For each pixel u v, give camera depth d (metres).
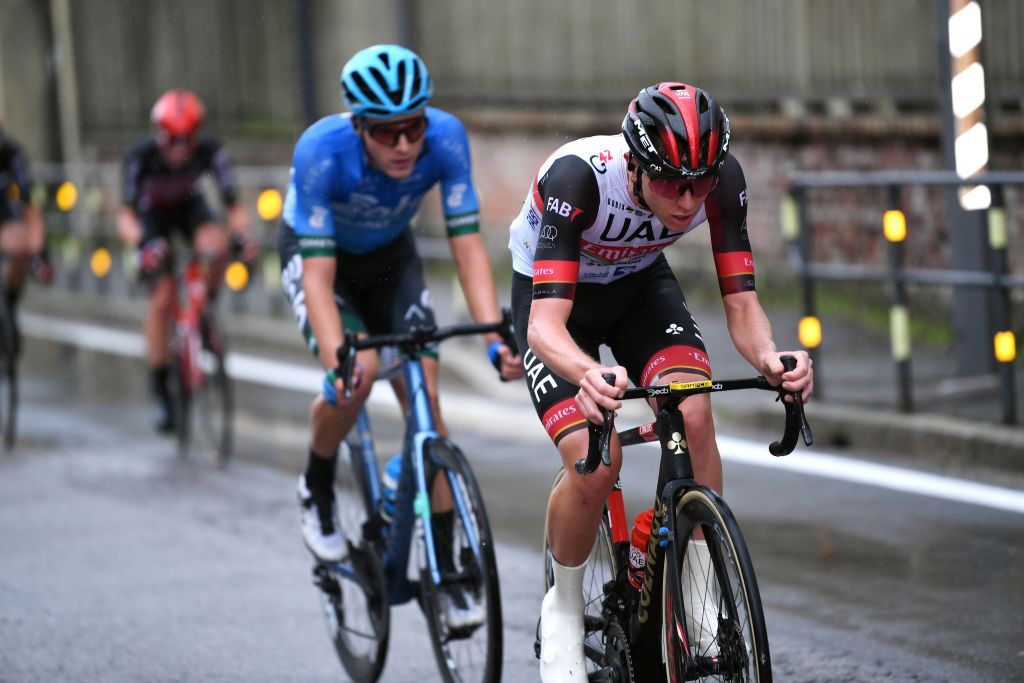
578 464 10.45
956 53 25.97
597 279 12.05
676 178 10.27
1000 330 23.02
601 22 43.53
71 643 16.66
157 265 28.11
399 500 14.09
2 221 29.66
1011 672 13.77
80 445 30.19
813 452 24.66
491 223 48.28
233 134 58.16
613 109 43.44
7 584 19.44
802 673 14.16
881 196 34.69
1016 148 31.22
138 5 61.41
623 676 11.20
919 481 21.95
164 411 29.89
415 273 15.85
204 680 15.22
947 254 32.78
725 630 10.25
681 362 11.50
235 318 43.59
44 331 47.88
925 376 27.52
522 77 46.62
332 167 14.37
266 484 25.55
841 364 29.48
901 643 14.85
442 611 13.79
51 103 65.19
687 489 10.48
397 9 42.66
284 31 54.94
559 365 10.60
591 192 11.09
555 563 11.73
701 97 10.38
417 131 14.13
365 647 14.94
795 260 26.70
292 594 18.53
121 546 21.44
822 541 19.09
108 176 61.94
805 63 37.16
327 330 14.19
